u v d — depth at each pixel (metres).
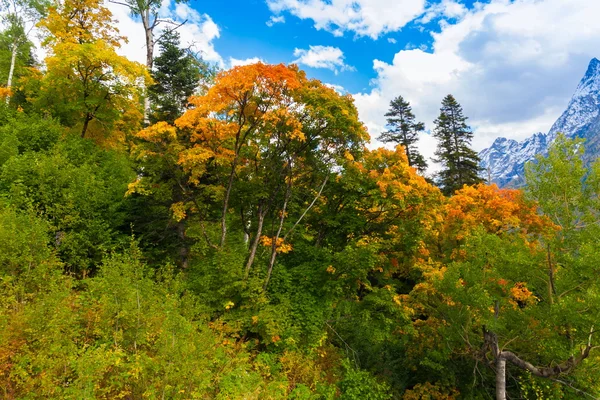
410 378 14.02
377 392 10.51
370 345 13.02
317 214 12.99
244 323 9.17
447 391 13.24
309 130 10.51
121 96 15.47
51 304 5.86
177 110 14.67
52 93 14.45
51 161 10.52
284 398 7.97
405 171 12.60
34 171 10.02
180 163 10.02
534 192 11.37
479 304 11.09
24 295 6.57
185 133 11.28
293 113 10.20
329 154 11.50
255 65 8.73
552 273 10.31
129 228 12.48
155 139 10.00
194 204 11.80
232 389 6.64
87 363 4.95
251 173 11.26
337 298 11.23
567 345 10.13
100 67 13.95
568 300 9.26
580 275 9.48
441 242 17.30
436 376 13.73
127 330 6.51
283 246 10.85
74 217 9.84
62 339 5.45
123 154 16.89
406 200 12.18
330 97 10.27
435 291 13.66
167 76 15.88
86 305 6.51
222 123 10.55
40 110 14.97
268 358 9.02
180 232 12.98
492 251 11.24
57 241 9.64
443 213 15.88
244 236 13.32
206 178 12.17
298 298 10.53
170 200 12.68
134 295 6.75
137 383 5.82
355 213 12.93
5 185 9.67
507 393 13.32
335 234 13.03
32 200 8.66
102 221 10.92
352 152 11.93
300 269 11.38
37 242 7.45
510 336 12.12
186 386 5.95
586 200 10.34
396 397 12.09
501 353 11.58
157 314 6.77
